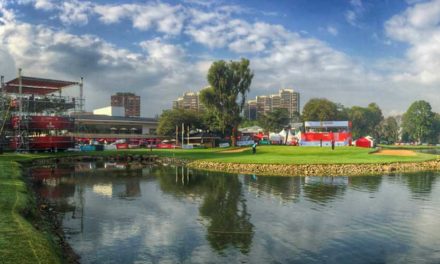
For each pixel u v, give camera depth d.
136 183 42.84
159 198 32.72
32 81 90.31
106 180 45.72
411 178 43.81
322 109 166.00
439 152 103.50
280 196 32.59
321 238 20.20
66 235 21.25
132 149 111.56
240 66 112.81
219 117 115.12
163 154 84.50
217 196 33.25
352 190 35.19
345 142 105.25
